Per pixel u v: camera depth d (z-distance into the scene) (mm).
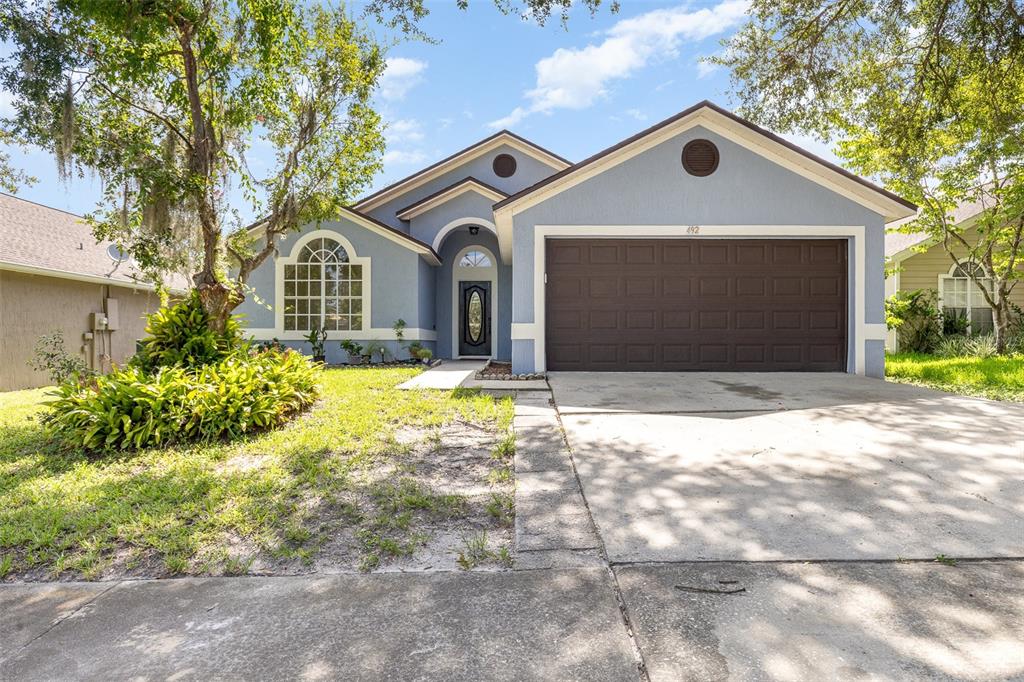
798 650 1946
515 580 2523
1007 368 9445
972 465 4039
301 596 2455
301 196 9398
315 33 8891
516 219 9406
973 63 8367
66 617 2336
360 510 3416
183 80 7336
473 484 3859
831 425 5367
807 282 9523
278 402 5746
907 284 14766
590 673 1858
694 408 6219
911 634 2031
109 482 4055
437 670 1903
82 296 12227
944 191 11711
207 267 7414
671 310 9531
